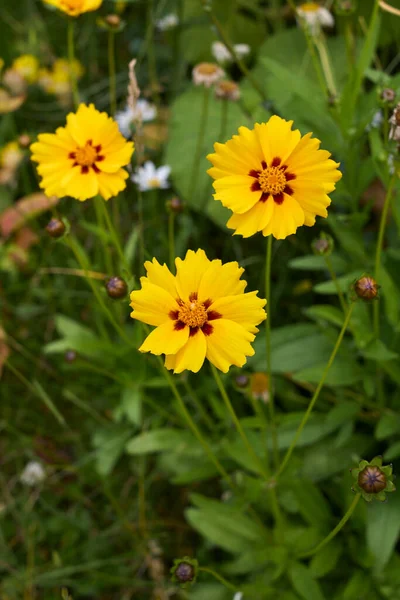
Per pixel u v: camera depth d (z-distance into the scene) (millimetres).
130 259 629
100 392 680
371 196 685
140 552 614
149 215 748
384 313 598
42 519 642
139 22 889
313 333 600
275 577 538
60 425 678
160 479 649
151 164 707
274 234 433
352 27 747
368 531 536
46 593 617
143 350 418
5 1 918
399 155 496
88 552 623
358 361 610
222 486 606
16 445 671
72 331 634
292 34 771
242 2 818
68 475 660
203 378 632
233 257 714
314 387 609
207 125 736
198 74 659
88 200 765
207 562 609
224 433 620
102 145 496
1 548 625
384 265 607
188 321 423
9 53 889
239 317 424
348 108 584
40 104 859
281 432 581
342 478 573
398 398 577
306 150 431
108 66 887
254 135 433
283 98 669
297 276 693
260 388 589
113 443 639
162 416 639
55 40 911
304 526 574
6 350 659
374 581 545
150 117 741
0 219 718
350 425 574
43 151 500
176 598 606
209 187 708
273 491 524
